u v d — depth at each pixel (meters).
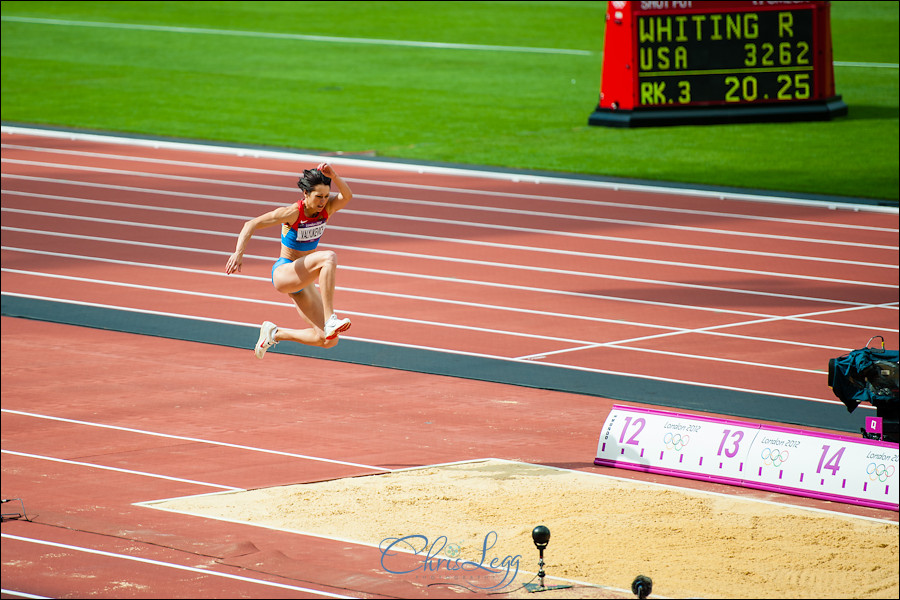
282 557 30.25
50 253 73.69
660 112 119.75
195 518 33.50
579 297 63.72
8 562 30.02
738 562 29.73
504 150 108.88
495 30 185.00
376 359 52.09
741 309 61.53
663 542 31.19
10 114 126.31
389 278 67.44
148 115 125.75
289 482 36.91
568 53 165.38
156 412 44.62
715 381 48.91
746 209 88.31
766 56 120.88
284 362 51.69
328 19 195.25
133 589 28.28
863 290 66.00
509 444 41.00
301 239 35.28
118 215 85.00
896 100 132.88
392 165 102.25
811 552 30.47
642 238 78.81
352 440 41.41
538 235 79.31
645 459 38.16
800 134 116.25
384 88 140.50
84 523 32.88
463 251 74.44
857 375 36.16
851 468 35.19
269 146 111.19
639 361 51.97
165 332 56.31
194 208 87.50
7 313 59.66
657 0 118.06
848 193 92.56
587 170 101.00
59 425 42.97
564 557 30.12
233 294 63.88
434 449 40.41
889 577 28.72
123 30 182.75
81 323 57.84
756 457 36.62
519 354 53.03
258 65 155.62
